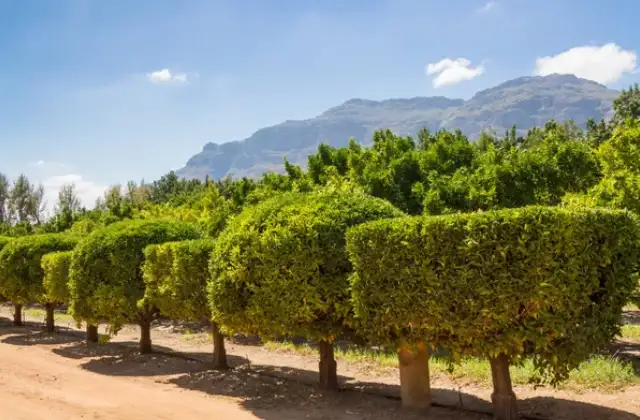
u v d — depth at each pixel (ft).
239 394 31.35
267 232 29.01
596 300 22.56
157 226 45.75
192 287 37.04
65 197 285.02
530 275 21.04
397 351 25.80
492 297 21.65
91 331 53.26
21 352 49.26
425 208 48.62
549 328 21.26
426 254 23.15
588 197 40.93
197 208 105.09
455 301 22.44
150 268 40.83
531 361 32.63
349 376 35.06
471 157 59.06
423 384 26.21
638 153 41.63
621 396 26.91
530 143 122.42
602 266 22.00
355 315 26.00
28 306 98.89
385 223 24.84
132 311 43.78
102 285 44.19
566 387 28.94
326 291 28.04
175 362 41.50
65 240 63.16
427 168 56.70
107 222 121.80
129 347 49.90
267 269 28.81
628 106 122.31
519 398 27.40
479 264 21.81
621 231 22.22
